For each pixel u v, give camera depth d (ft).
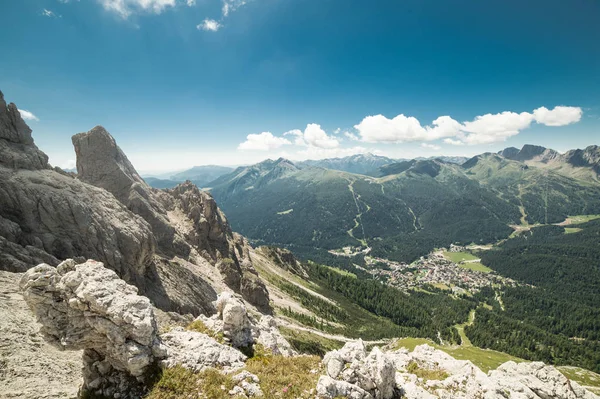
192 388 80.12
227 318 107.96
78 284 82.33
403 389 94.63
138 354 80.07
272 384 85.76
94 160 364.17
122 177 371.56
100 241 219.61
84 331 81.46
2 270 151.84
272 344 113.19
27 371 88.94
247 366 94.12
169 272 294.87
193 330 107.76
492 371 125.18
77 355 108.88
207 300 306.96
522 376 117.29
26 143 242.37
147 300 88.79
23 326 109.50
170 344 93.35
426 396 92.38
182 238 413.18
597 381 428.56
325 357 99.60
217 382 82.79
